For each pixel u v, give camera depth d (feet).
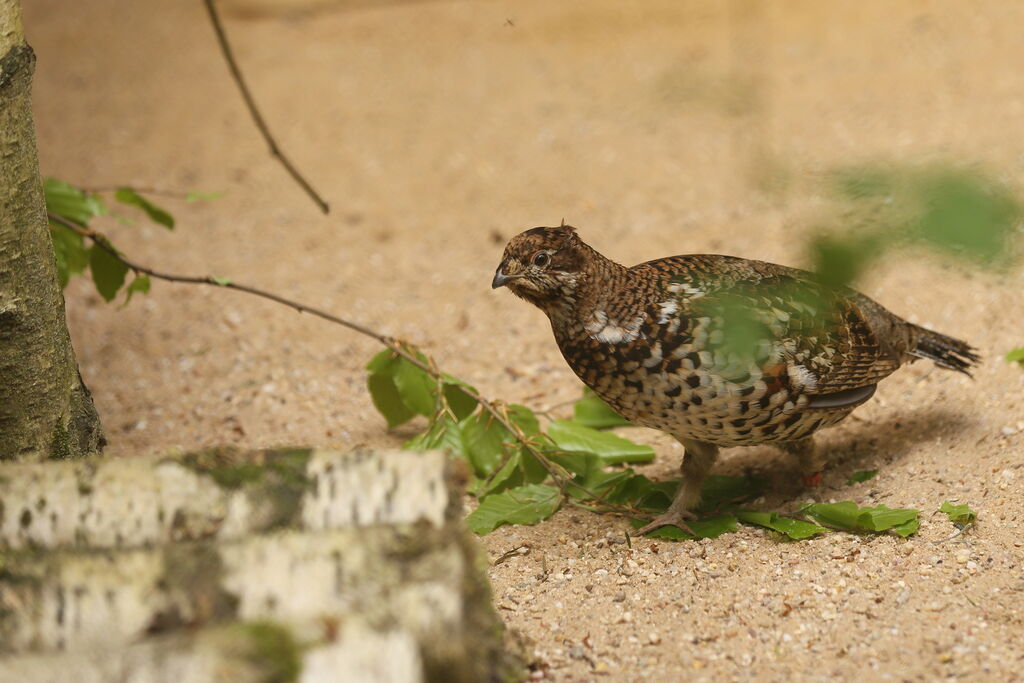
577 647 22.66
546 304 27.04
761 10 78.33
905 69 65.05
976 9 74.13
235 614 16.88
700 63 69.10
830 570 25.25
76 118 67.67
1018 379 33.55
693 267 27.66
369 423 37.06
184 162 61.05
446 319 44.29
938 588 24.12
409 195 56.24
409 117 65.92
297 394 39.19
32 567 17.46
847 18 75.41
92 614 17.07
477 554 19.61
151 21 85.61
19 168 23.61
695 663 21.83
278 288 47.57
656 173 55.98
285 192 57.16
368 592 16.90
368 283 47.73
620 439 32.83
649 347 25.91
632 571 26.37
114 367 41.81
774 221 49.03
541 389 38.63
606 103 65.57
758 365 25.66
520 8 83.71
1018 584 23.94
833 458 31.63
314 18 84.28
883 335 29.60
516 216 53.06
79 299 47.73
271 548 17.39
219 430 36.86
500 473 31.37
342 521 18.66
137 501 18.98
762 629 23.06
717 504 29.86
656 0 81.71
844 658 21.63
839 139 54.80
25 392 24.40
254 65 75.66
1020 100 57.93
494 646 19.49
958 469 29.17
